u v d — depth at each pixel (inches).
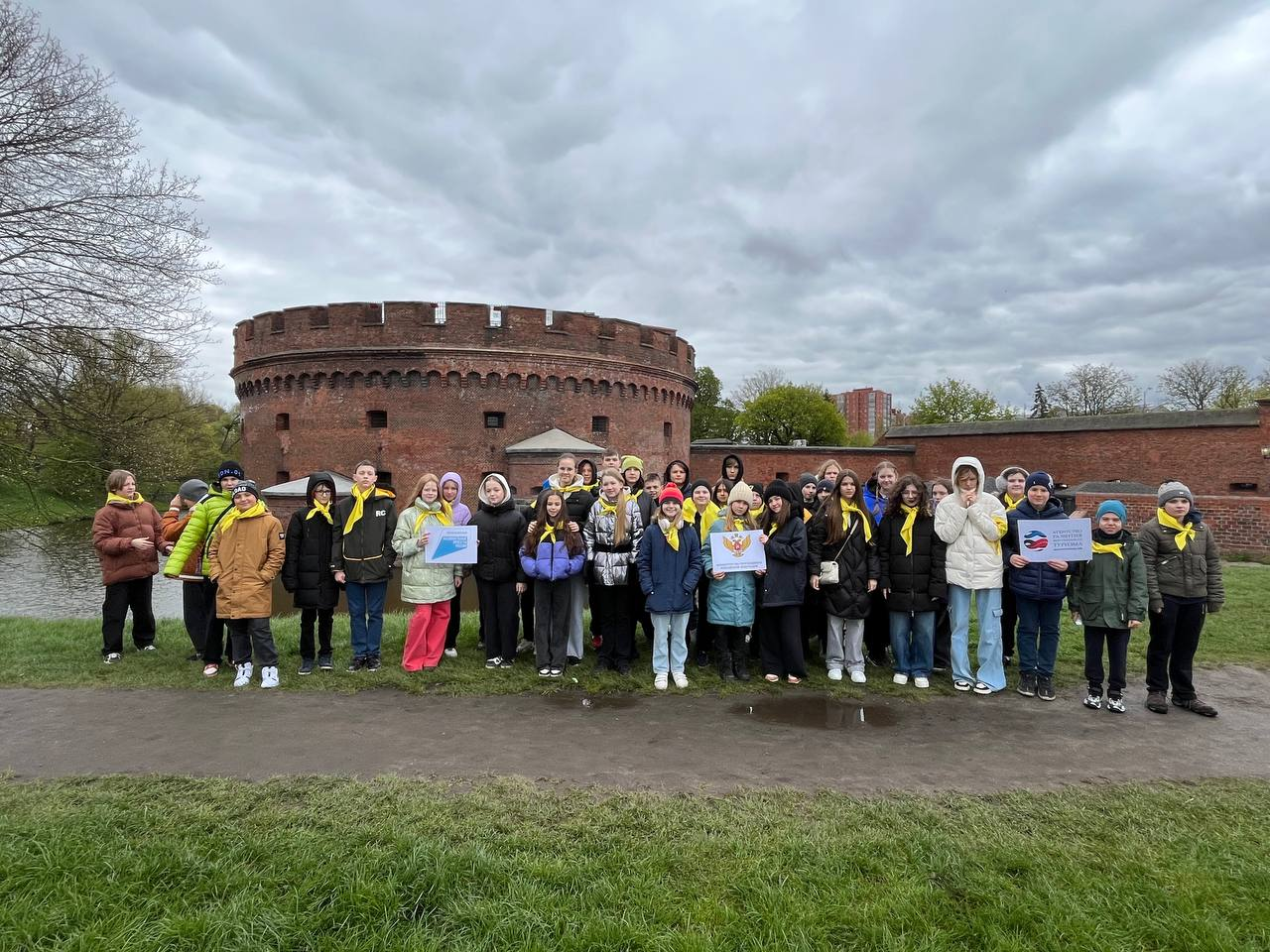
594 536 282.2
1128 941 117.9
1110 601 241.9
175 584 791.1
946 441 1416.1
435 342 970.1
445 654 306.7
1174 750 209.9
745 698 254.7
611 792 172.4
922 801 170.1
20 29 589.6
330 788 171.9
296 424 1003.9
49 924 115.1
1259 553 695.1
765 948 113.6
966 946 116.9
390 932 115.4
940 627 307.6
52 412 644.1
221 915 117.3
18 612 652.7
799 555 269.0
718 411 2571.4
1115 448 1212.5
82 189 614.5
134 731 212.8
